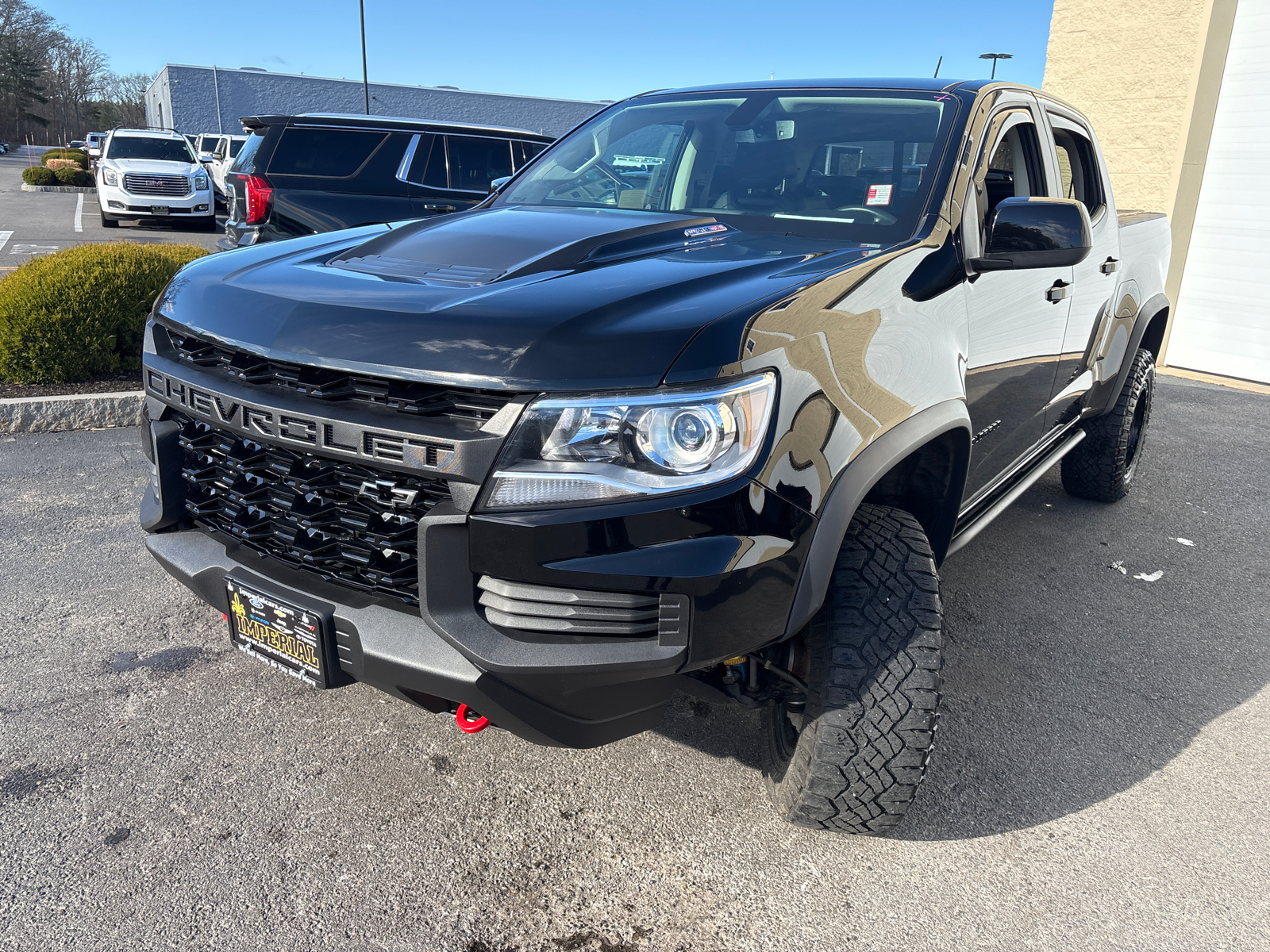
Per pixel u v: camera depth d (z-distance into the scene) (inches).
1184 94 324.2
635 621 64.1
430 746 94.8
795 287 72.0
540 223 95.7
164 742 93.0
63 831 79.9
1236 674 118.9
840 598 75.6
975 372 93.8
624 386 60.9
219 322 76.5
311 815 83.7
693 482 62.2
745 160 109.0
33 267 214.4
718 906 75.8
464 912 73.7
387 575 69.2
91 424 197.2
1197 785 95.3
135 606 120.2
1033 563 152.3
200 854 78.1
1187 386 316.2
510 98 1728.6
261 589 74.4
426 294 71.9
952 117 103.0
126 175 615.8
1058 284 118.2
